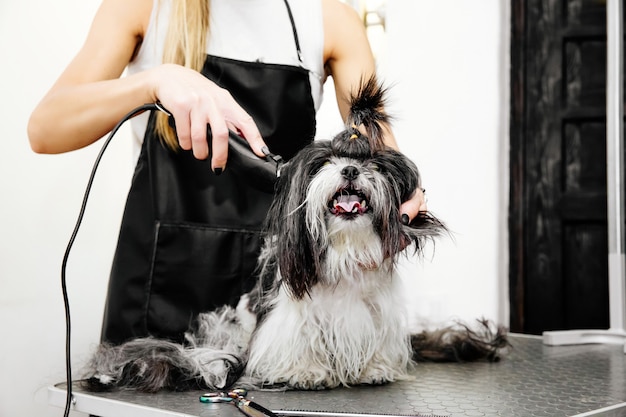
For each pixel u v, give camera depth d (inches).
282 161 41.9
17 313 73.6
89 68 49.7
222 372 41.6
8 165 73.8
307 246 39.3
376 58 99.0
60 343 75.8
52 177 76.7
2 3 73.1
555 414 35.9
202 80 43.6
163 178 52.0
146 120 56.4
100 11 52.3
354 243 39.6
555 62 116.9
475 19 112.7
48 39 76.0
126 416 37.4
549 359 55.8
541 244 117.8
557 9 116.8
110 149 81.0
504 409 37.1
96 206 79.8
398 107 100.9
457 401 39.0
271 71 53.8
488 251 114.6
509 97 118.2
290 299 41.4
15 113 74.2
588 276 116.2
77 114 45.9
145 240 51.8
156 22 52.6
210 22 54.1
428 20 105.4
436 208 107.5
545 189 117.5
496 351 56.1
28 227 75.0
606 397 40.6
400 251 41.0
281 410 36.1
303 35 55.1
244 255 52.5
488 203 114.9
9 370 72.7
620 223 70.3
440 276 107.5
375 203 38.5
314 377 41.3
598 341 65.9
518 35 117.7
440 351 54.1
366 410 36.4
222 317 47.6
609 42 73.0
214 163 41.2
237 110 42.6
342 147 39.8
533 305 118.3
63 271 40.8
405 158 41.4
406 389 42.4
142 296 51.0
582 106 116.1
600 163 115.8
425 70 105.5
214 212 52.5
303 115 54.9
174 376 41.8
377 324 43.2
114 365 42.8
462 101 111.0
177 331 50.4
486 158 114.7
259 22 54.6
